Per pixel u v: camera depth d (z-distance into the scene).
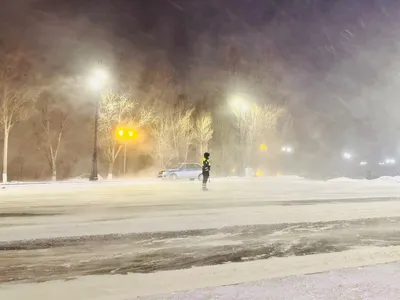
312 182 30.72
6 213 12.88
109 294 5.70
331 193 20.08
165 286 6.05
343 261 7.54
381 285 5.62
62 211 13.38
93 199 17.38
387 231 10.35
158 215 12.45
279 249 8.51
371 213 13.02
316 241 9.23
